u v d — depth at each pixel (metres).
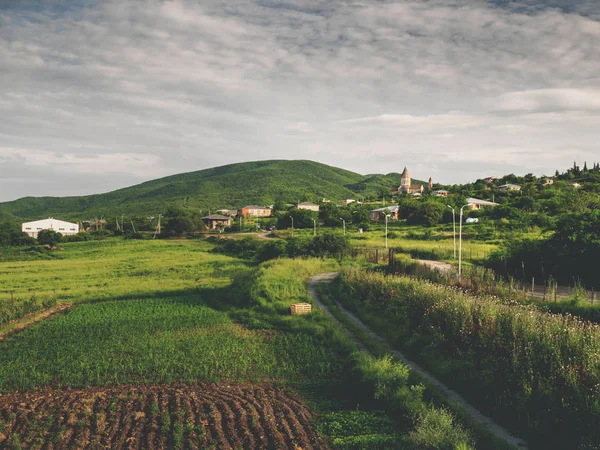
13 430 15.64
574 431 13.91
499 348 19.25
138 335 28.03
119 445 14.32
